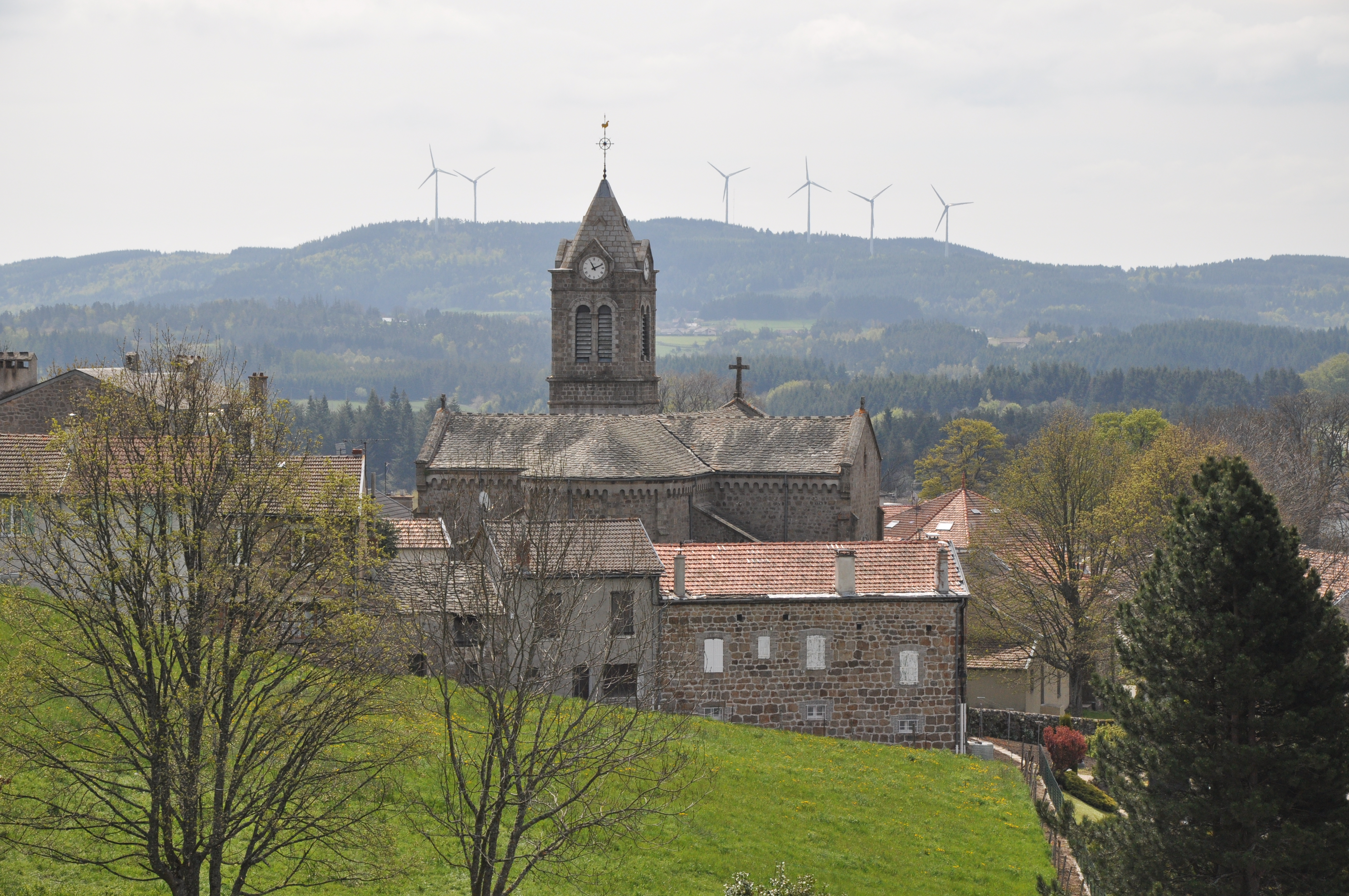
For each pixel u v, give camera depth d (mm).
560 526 97938
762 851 96125
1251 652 87250
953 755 128000
